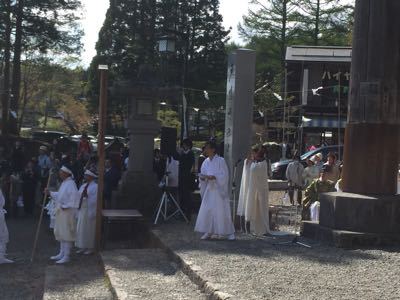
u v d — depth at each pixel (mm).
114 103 43625
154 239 10266
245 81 11047
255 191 9961
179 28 42812
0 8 31297
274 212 11414
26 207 16531
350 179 9531
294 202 16719
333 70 33125
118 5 42188
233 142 11078
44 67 41000
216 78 44062
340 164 14000
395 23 9258
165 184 12508
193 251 8422
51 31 32688
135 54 40812
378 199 8906
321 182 11570
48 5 32188
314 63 33219
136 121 13586
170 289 6719
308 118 32469
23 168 18484
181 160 12414
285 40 44531
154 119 13703
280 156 27312
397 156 9406
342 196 9094
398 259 7773
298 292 5887
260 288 6059
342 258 7820
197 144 35844
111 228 11984
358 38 9469
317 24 44000
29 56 38125
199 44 43656
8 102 33469
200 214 9625
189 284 6938
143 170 13617
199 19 43469
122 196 13273
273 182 20906
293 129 33969
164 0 42062
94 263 9891
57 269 9211
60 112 51062
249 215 9961
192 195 14164
